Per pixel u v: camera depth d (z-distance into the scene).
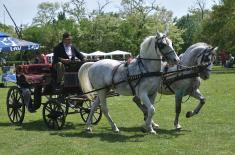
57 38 97.62
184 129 12.60
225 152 9.55
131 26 82.81
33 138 11.67
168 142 10.70
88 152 9.79
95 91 12.63
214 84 29.83
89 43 86.00
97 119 14.09
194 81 12.46
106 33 85.00
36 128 13.47
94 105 12.68
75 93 13.55
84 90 13.01
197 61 12.20
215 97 21.23
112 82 12.22
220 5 60.31
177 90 12.52
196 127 12.87
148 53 11.47
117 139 11.30
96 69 12.70
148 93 11.67
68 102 13.45
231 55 63.28
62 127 13.09
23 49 29.75
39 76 13.91
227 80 33.56
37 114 16.72
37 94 13.82
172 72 12.23
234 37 57.97
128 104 19.33
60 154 9.69
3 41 29.53
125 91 12.08
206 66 12.05
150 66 11.45
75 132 12.55
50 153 9.81
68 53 13.56
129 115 15.92
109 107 18.38
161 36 11.23
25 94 13.91
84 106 15.64
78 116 15.83
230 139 10.98
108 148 10.17
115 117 15.49
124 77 11.89
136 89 11.68
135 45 82.12
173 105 18.52
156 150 9.83
